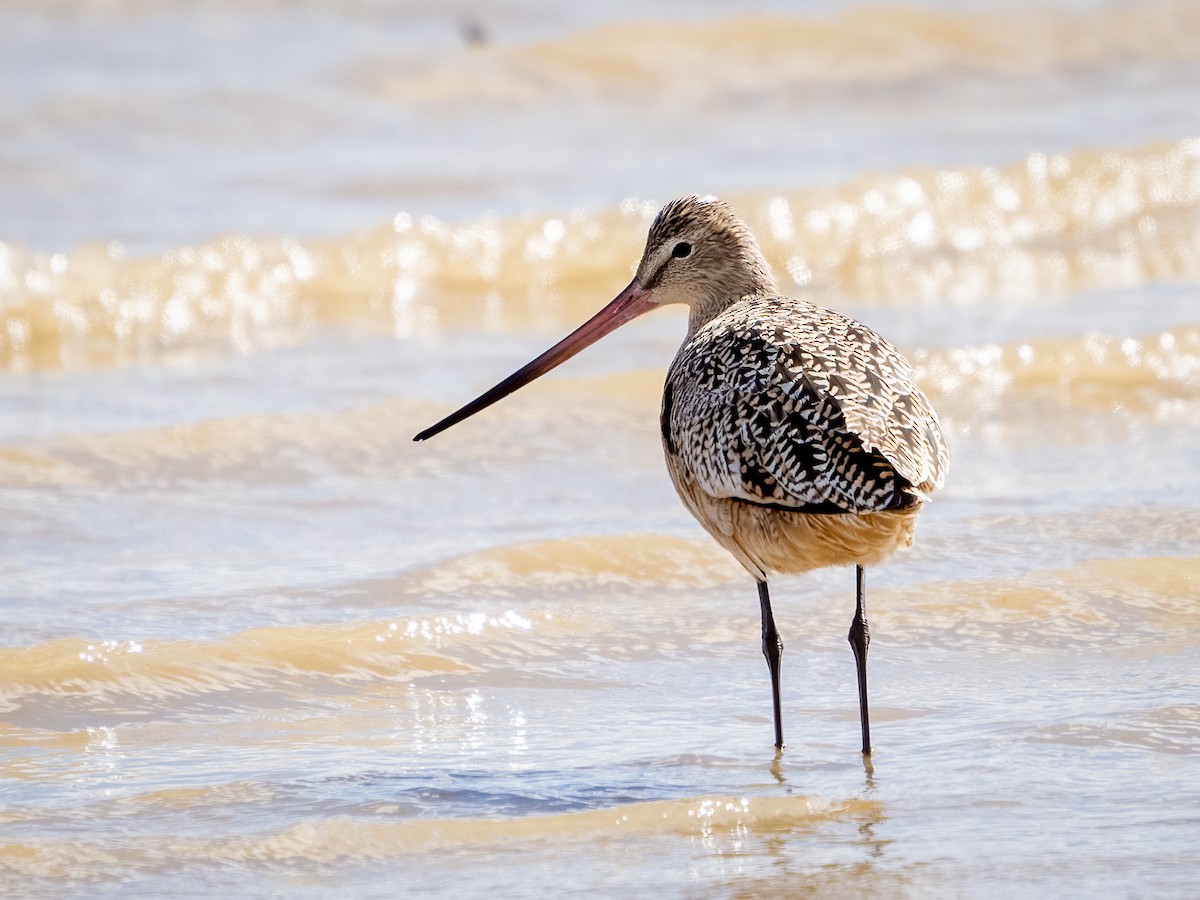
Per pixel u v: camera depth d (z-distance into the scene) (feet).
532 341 60.64
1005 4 106.52
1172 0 106.32
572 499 45.32
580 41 98.07
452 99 92.22
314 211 73.77
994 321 60.49
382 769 30.14
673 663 35.35
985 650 35.37
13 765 30.45
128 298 63.46
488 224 69.67
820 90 94.58
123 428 50.01
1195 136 81.56
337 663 35.04
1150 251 69.82
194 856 26.66
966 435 49.93
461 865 26.35
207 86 91.61
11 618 36.94
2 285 62.85
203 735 31.96
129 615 37.27
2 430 50.16
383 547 41.88
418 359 58.18
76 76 92.63
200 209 73.67
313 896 25.36
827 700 33.19
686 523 43.11
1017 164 75.05
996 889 25.03
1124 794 28.22
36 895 25.40
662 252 35.70
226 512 44.34
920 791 28.68
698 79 95.71
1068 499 43.65
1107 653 34.91
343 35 103.45
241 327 63.52
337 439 49.14
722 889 25.34
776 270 69.77
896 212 72.43
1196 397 52.11
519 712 33.01
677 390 30.83
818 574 39.63
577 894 25.26
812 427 27.50
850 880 25.52
